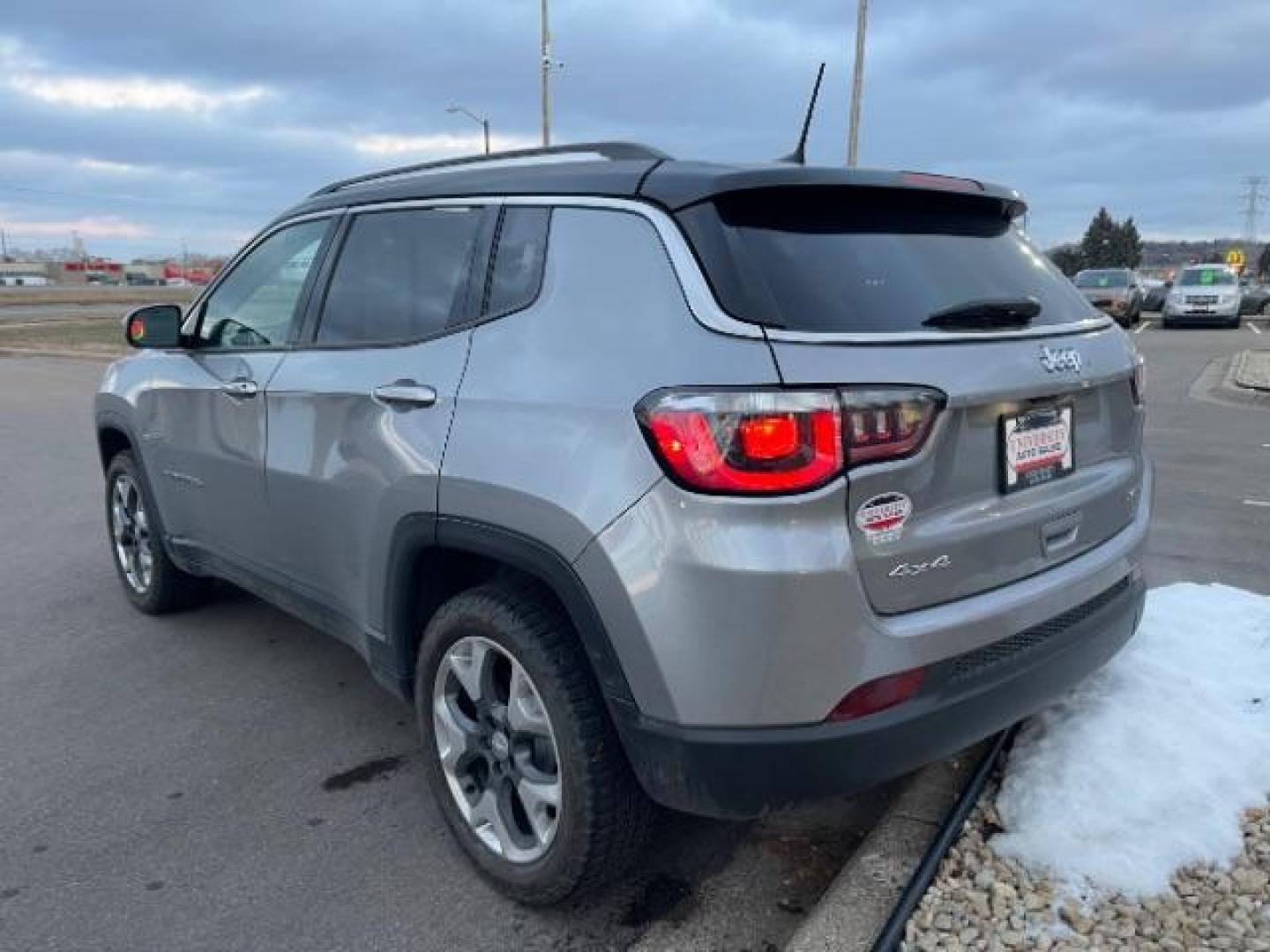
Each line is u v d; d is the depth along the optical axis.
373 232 3.52
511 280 2.93
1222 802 2.97
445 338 3.04
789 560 2.25
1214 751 3.16
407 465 3.00
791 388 2.28
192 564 4.68
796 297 2.45
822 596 2.28
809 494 2.27
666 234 2.57
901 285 2.64
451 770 3.08
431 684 3.09
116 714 4.20
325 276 3.68
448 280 3.14
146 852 3.24
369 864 3.18
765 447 2.25
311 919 2.91
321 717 4.18
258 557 4.05
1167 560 5.88
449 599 3.23
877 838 2.98
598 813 2.65
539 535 2.59
